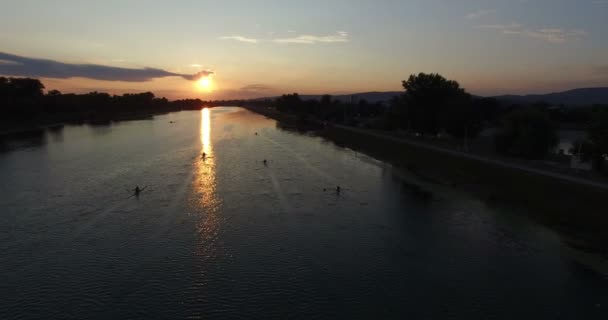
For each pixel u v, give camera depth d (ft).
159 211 125.18
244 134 359.25
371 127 394.93
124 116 651.66
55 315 70.18
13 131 369.50
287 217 120.26
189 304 73.46
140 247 97.71
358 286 80.07
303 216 121.29
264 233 107.24
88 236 104.63
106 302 74.02
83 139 313.32
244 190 150.41
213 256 92.99
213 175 176.14
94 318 69.26
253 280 82.07
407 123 310.04
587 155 153.28
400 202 136.36
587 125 158.20
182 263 89.40
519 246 98.99
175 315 70.13
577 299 74.95
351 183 163.63
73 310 71.61
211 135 347.77
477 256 93.56
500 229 110.52
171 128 423.23
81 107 600.39
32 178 169.07
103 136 336.70
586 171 152.35
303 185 159.22
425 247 98.68
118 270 86.12
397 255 94.12
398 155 225.35
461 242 101.76
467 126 239.50
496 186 147.95
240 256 93.09
